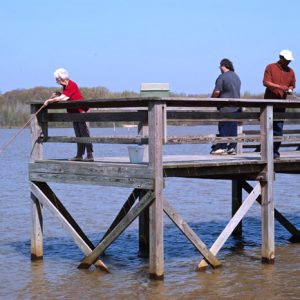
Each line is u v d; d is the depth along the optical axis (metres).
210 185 24.58
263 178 10.85
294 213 17.72
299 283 10.15
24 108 104.06
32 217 11.62
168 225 15.30
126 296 9.55
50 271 11.00
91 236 14.18
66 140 10.86
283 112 11.69
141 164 10.05
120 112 10.23
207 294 9.60
